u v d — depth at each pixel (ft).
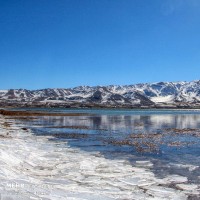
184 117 314.76
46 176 54.24
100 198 41.16
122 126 179.83
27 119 246.47
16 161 61.05
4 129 137.28
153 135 128.98
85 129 158.30
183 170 61.46
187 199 43.42
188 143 103.09
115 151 85.56
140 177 55.36
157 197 43.78
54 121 225.15
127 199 42.22
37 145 92.89
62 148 89.35
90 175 56.18
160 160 72.13
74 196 40.91
